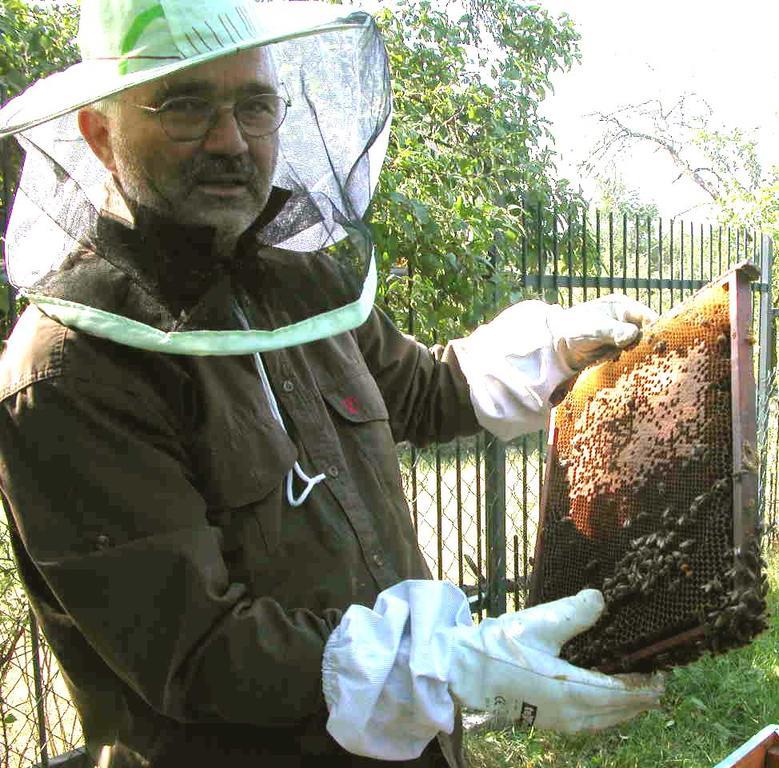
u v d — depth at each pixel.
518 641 1.39
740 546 1.33
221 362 1.49
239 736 1.46
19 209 1.45
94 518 1.30
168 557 1.28
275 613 1.34
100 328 1.29
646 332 1.75
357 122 1.49
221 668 1.28
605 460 1.72
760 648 4.23
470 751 3.43
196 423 1.42
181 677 1.30
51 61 3.53
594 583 1.66
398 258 3.66
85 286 1.34
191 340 1.30
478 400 1.94
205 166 1.30
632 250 5.78
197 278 1.34
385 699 1.32
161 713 1.38
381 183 3.27
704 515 1.43
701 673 4.01
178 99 1.26
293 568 1.50
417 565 1.75
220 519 1.44
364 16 1.39
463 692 1.34
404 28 4.82
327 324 1.42
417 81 4.43
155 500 1.31
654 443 1.61
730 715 3.75
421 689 1.30
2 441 1.33
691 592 1.40
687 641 1.39
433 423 2.00
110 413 1.33
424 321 3.63
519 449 5.35
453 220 3.52
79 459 1.30
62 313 1.31
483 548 4.92
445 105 4.29
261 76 1.32
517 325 1.98
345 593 1.53
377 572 1.59
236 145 1.31
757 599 1.31
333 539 1.54
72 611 1.30
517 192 4.62
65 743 3.07
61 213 1.35
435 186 3.61
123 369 1.35
